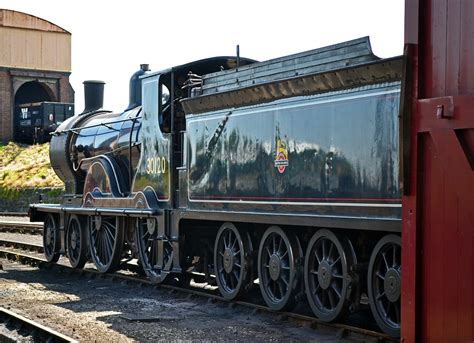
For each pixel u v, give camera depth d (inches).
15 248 804.0
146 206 494.6
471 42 211.3
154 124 496.4
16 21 2207.2
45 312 404.8
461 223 215.6
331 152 341.4
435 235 225.8
